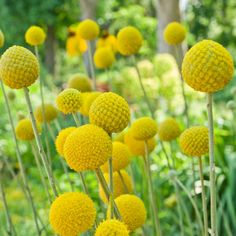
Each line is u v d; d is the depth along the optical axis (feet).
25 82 5.22
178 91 18.60
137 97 18.49
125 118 4.58
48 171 5.58
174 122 7.80
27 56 5.18
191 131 5.75
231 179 12.69
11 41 53.83
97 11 60.90
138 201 5.15
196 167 12.71
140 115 15.64
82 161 4.30
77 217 4.17
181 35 8.87
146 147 6.74
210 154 4.47
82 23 9.57
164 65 20.17
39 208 13.29
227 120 16.29
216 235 4.77
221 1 73.10
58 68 62.13
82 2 45.37
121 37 8.39
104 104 4.53
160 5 31.91
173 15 31.71
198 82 4.16
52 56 59.88
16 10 53.72
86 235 5.73
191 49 4.20
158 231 7.07
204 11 73.36
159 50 31.81
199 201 12.06
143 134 6.51
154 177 12.98
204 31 73.77
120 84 19.77
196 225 10.92
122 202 5.09
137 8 50.88
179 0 31.94
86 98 6.85
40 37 8.20
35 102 20.92
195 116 17.19
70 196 4.27
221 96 23.35
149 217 10.77
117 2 66.44
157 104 19.39
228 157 13.34
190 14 73.97
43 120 7.90
